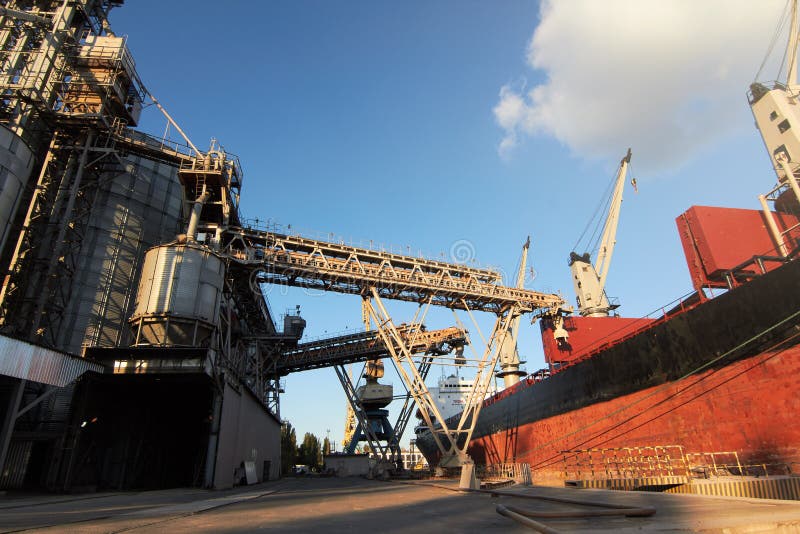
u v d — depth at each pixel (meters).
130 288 37.41
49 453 26.55
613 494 15.16
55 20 33.59
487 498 14.95
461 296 41.53
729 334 21.91
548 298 43.19
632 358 28.06
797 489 15.66
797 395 18.67
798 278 19.06
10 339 18.77
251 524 8.63
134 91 36.06
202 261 30.09
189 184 34.41
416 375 38.25
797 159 28.58
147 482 28.92
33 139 31.28
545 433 37.19
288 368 54.44
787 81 31.47
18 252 28.20
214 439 25.62
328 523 8.83
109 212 37.59
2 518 9.76
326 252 38.25
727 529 6.67
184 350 25.27
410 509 11.76
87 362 23.66
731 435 21.33
